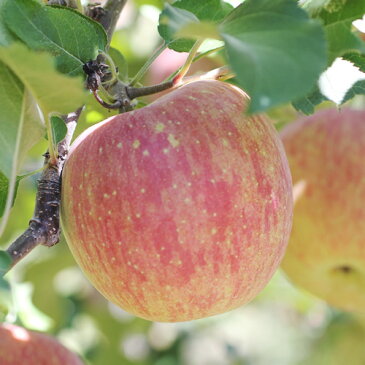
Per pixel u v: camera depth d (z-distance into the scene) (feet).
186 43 1.42
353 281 1.78
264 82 0.95
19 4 1.24
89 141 1.25
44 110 1.18
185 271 1.22
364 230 1.66
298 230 1.73
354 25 1.29
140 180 1.19
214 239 1.20
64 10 1.27
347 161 1.68
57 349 1.55
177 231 1.20
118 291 1.27
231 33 1.04
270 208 1.24
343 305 1.85
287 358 3.48
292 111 1.91
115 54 1.54
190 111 1.23
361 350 2.78
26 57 1.09
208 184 1.20
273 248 1.27
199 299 1.25
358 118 1.74
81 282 2.67
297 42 0.99
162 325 2.93
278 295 2.94
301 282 1.84
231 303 1.28
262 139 1.25
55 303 2.29
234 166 1.21
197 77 1.37
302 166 1.72
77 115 1.41
